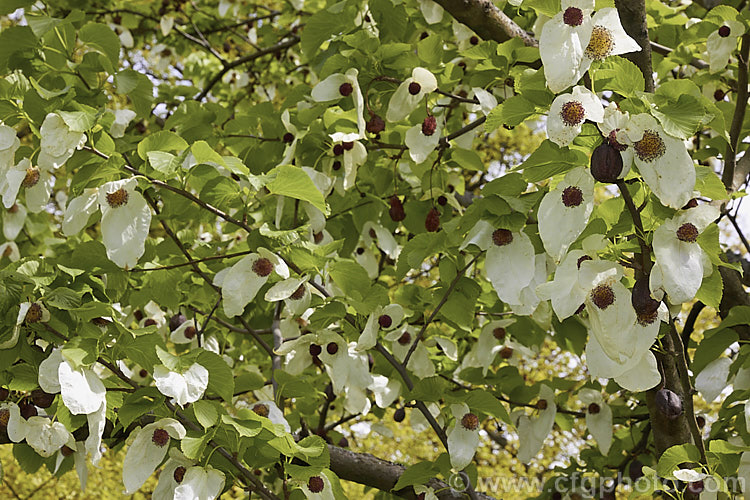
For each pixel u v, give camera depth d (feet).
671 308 5.61
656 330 4.56
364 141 7.96
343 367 6.75
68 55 6.91
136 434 5.50
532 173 4.91
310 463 5.76
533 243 6.25
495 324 8.03
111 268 6.36
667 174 4.23
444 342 7.82
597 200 16.02
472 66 8.91
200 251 7.84
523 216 5.84
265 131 8.63
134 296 7.86
